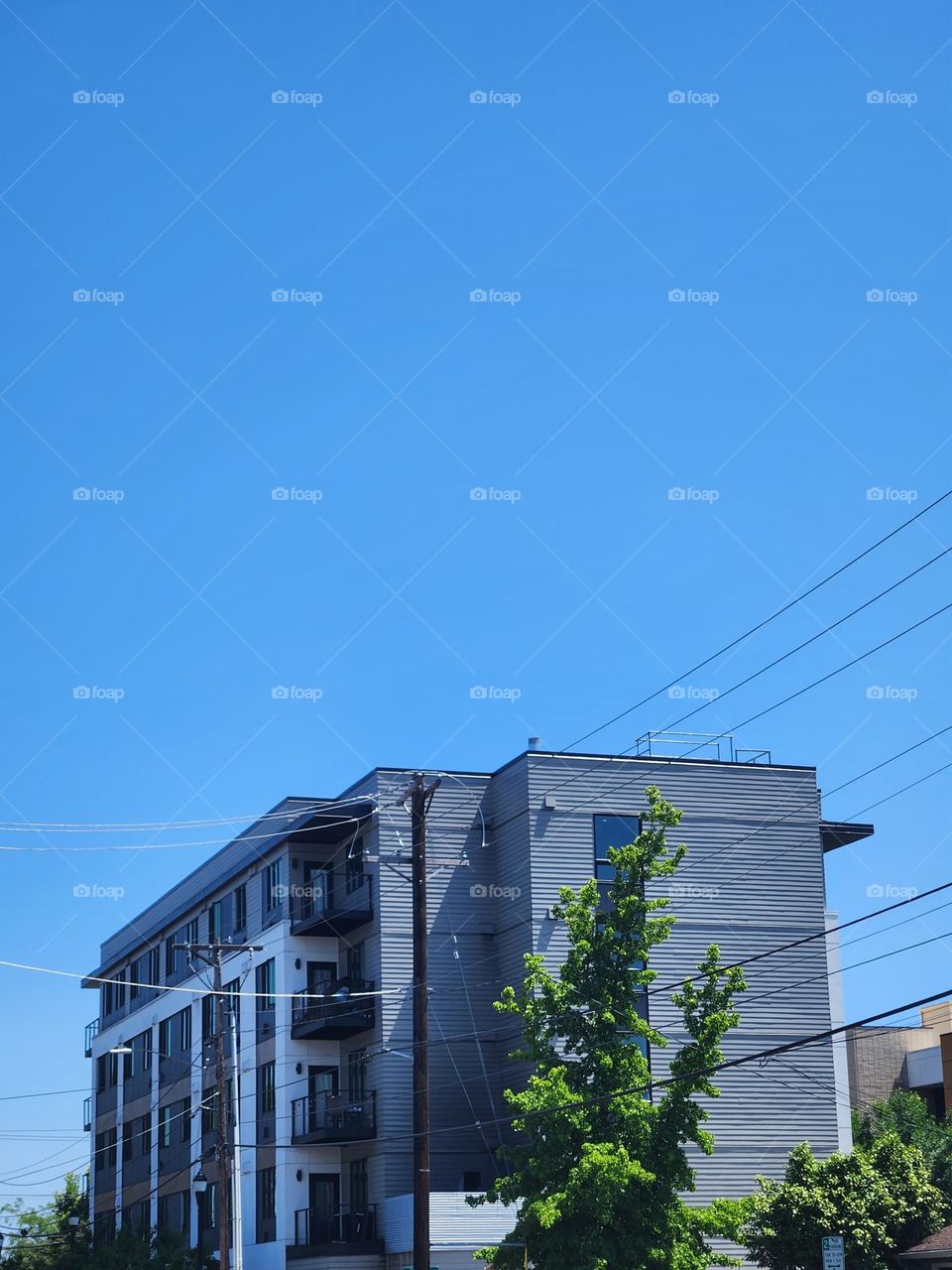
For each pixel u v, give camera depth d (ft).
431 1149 173.58
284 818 199.52
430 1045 177.78
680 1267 127.03
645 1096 169.89
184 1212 227.40
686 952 179.22
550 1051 133.69
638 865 137.90
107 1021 277.64
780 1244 138.92
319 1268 172.35
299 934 195.31
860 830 201.57
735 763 188.03
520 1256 133.49
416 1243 117.60
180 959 240.53
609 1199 124.36
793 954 183.73
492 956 182.60
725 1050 177.37
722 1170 173.17
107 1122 270.05
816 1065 180.55
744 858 184.85
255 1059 202.59
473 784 188.24
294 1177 186.09
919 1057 215.31
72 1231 253.44
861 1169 141.38
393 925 182.50
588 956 135.44
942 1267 133.90
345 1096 184.03
